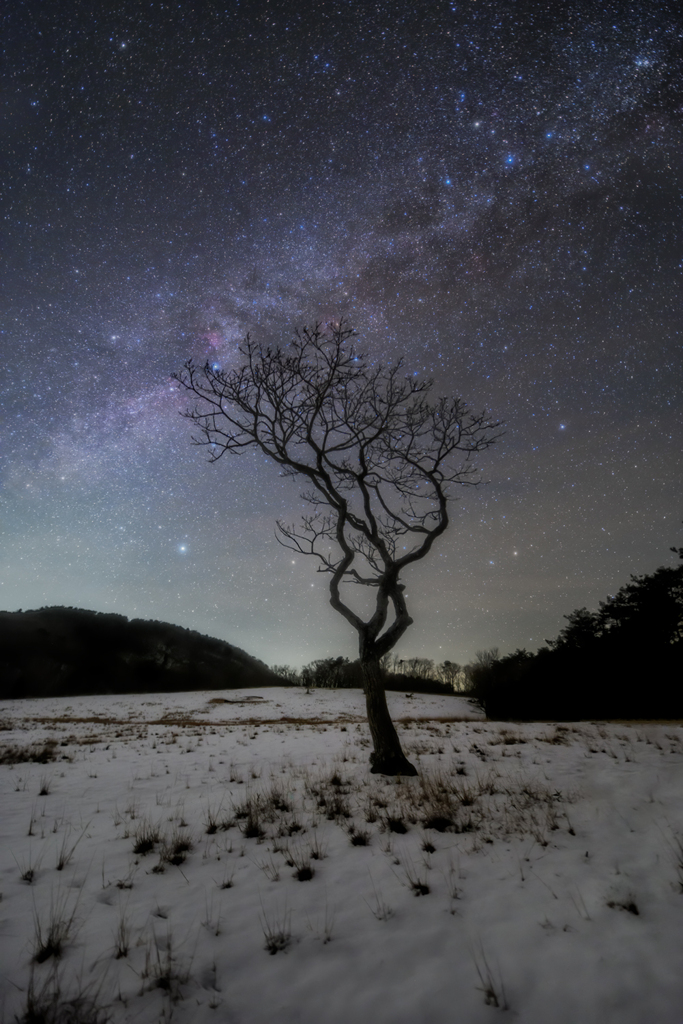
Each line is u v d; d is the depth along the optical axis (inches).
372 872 190.9
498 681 1230.9
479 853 202.5
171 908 167.2
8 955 139.9
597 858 189.9
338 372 445.4
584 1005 115.3
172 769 402.9
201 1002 122.3
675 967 125.0
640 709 887.7
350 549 444.8
